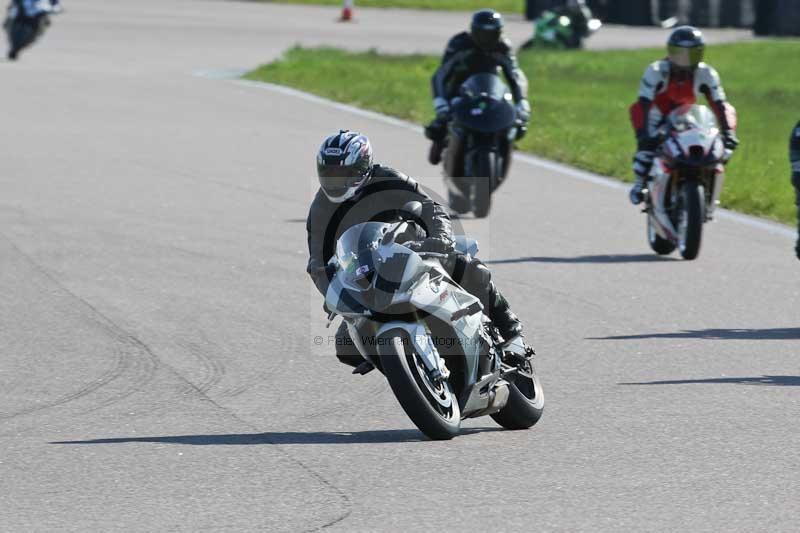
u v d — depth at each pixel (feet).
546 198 180.65
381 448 79.51
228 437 82.07
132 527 65.57
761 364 101.30
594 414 87.40
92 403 90.12
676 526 65.31
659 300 123.95
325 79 307.37
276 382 95.55
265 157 205.87
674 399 91.04
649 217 146.72
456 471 74.69
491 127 158.92
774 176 199.31
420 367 79.36
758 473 74.13
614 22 525.34
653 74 146.10
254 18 488.85
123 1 537.24
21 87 279.90
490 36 164.55
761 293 127.65
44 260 136.15
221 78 309.42
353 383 95.61
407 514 67.21
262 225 155.63
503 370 83.66
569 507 68.18
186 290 124.47
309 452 78.64
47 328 110.83
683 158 141.08
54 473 74.69
